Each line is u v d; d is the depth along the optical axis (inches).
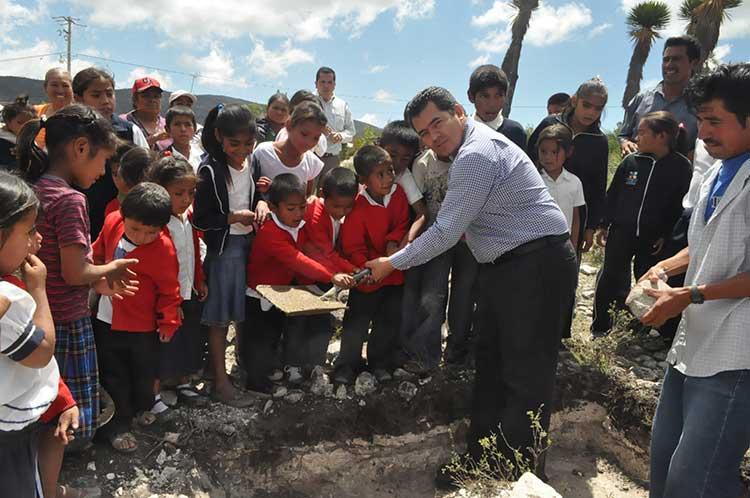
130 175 128.1
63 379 102.0
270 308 146.3
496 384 134.3
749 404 91.0
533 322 123.3
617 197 178.2
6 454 80.1
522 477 115.6
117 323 119.2
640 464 155.9
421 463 151.5
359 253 146.5
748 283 89.0
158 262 118.0
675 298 94.2
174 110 170.1
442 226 117.9
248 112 132.0
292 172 149.9
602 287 183.0
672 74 188.7
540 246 120.1
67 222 95.7
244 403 141.5
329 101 285.4
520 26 691.4
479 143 116.1
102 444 125.4
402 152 144.3
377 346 156.5
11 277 78.0
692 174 168.7
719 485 94.3
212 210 134.3
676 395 106.7
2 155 156.7
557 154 158.1
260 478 136.4
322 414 142.6
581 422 165.8
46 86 177.6
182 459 127.2
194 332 141.6
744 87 86.6
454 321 158.7
